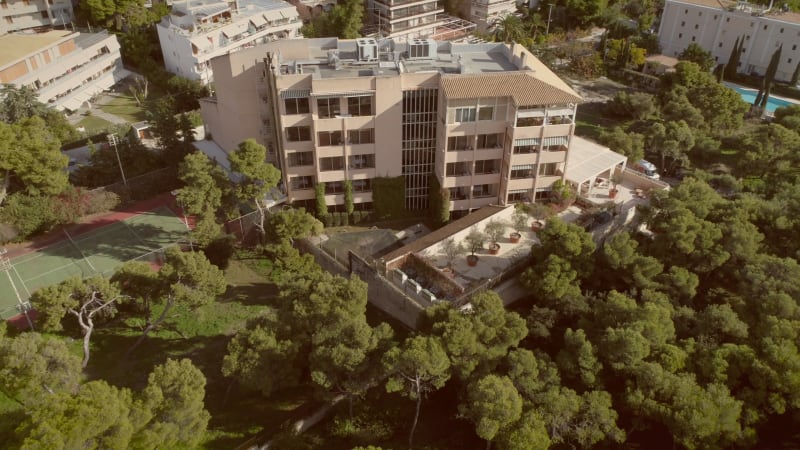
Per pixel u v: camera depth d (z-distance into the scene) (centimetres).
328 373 4847
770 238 6906
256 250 7481
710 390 4794
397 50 8125
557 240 6169
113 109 11219
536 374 4916
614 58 14175
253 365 4819
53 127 9169
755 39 13775
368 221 8050
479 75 7188
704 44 14650
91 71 11306
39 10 13025
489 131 7294
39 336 4656
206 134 9162
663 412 4712
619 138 8825
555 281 5916
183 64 11650
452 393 5631
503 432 4547
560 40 15275
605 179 8581
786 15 13650
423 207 8206
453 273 6675
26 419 4106
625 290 6281
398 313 6475
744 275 6081
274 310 5722
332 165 7631
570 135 7331
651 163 9625
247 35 12300
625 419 5184
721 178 8569
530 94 6994
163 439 4250
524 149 7412
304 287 5262
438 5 16450
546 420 4703
